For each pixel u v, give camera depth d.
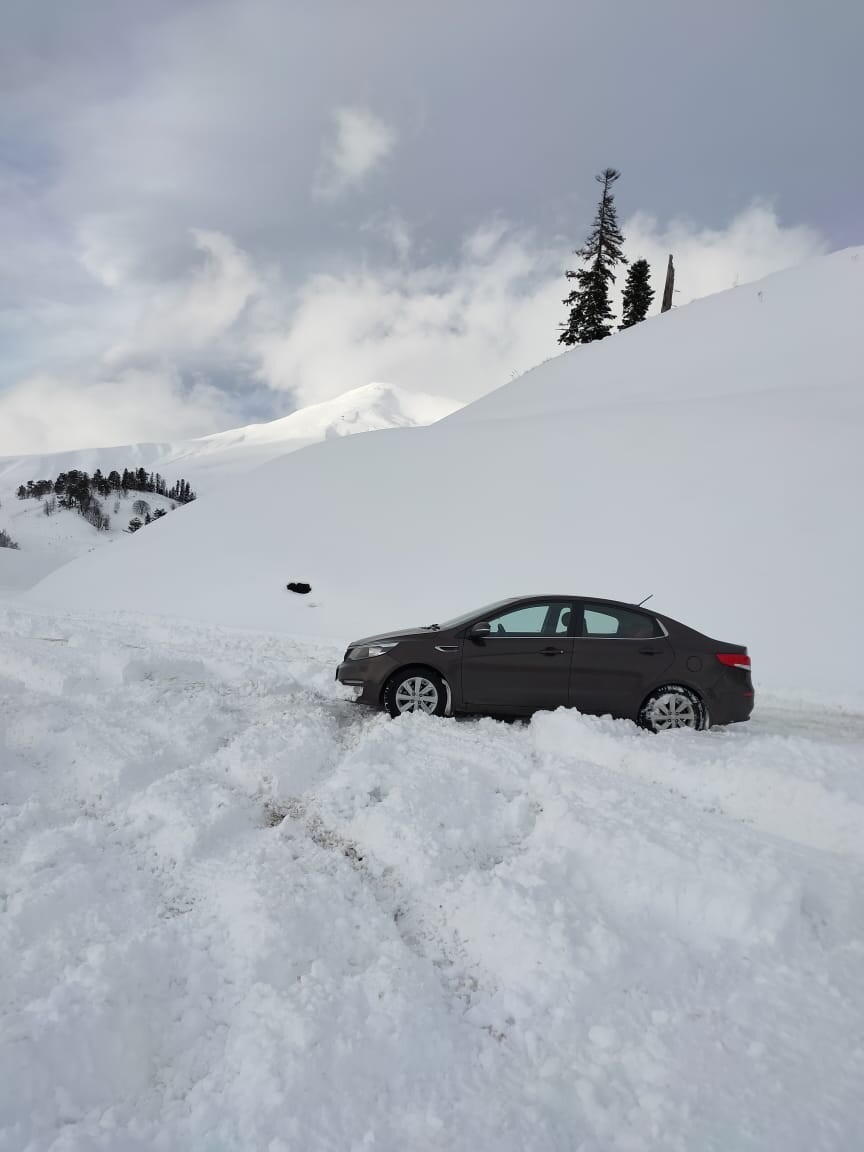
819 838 4.39
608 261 55.81
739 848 3.79
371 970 2.94
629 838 3.89
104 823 4.39
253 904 3.29
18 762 5.28
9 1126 2.13
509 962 3.05
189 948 3.04
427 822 4.22
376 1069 2.42
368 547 20.39
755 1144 2.16
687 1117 2.26
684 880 3.48
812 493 17.02
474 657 7.36
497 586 17.45
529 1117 2.26
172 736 5.99
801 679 12.23
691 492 18.36
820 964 3.10
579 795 4.67
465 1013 2.80
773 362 27.52
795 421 20.16
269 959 2.95
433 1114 2.26
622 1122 2.25
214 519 23.91
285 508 23.27
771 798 4.68
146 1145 2.13
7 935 3.04
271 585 19.64
